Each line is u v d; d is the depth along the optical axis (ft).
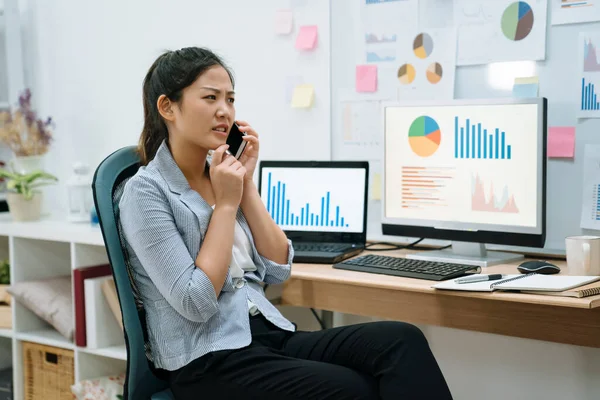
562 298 5.56
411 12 8.19
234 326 5.52
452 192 7.46
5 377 10.84
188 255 5.39
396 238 8.48
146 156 5.92
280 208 8.53
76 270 8.95
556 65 7.42
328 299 7.31
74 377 9.34
